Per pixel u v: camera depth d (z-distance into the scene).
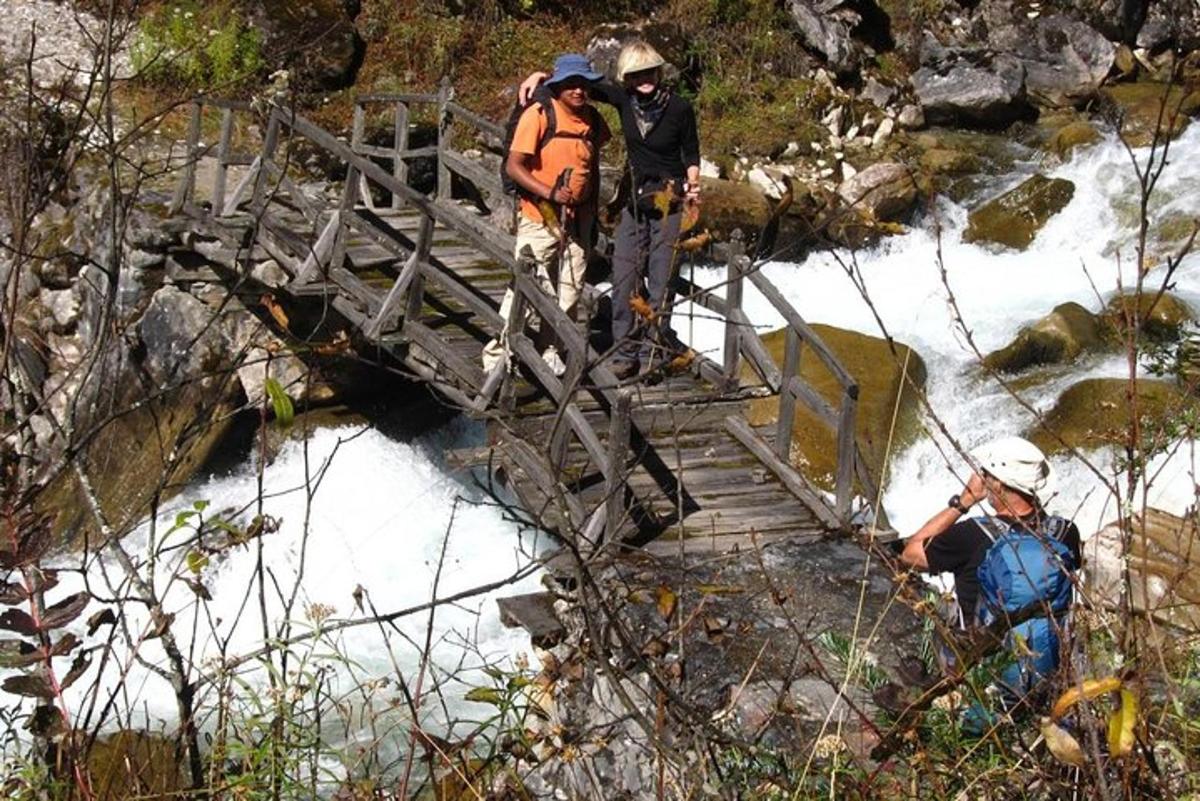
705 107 18.16
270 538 10.69
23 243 3.46
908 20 20.06
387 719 4.77
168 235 12.15
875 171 16.22
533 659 8.12
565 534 3.60
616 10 19.22
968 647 3.51
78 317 12.68
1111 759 2.89
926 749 3.43
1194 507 3.83
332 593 10.34
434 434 12.19
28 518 2.96
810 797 3.44
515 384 8.96
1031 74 19.69
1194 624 3.72
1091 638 3.36
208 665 3.79
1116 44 20.47
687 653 5.63
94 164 13.17
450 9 18.50
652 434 8.47
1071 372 11.84
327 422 11.74
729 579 6.77
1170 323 12.31
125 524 3.58
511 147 8.17
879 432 11.05
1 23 16.16
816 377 11.46
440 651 9.38
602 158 16.73
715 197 15.17
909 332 13.34
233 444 11.53
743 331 8.52
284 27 16.88
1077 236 15.59
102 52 4.26
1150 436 7.05
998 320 13.48
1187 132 17.44
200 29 16.22
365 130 16.25
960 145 18.19
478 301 8.77
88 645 8.23
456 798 3.41
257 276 11.72
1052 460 10.80
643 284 7.84
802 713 4.24
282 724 3.27
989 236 15.73
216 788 3.08
